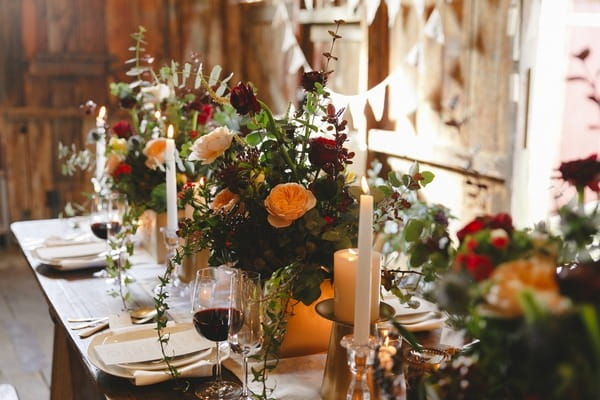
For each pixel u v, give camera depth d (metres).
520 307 0.77
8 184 5.17
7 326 3.86
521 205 2.55
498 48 2.57
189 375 1.37
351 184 1.62
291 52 4.18
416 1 3.00
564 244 1.00
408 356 1.23
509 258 0.85
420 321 1.60
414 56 3.05
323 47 3.81
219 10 4.99
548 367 0.77
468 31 2.72
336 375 1.25
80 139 5.25
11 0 4.99
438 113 2.93
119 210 2.48
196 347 1.47
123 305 1.84
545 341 0.75
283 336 1.39
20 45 5.06
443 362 1.19
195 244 1.54
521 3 2.46
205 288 1.32
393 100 3.23
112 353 1.43
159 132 2.30
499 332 0.83
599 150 2.78
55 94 5.16
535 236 0.89
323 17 3.76
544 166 2.57
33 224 2.81
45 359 3.45
